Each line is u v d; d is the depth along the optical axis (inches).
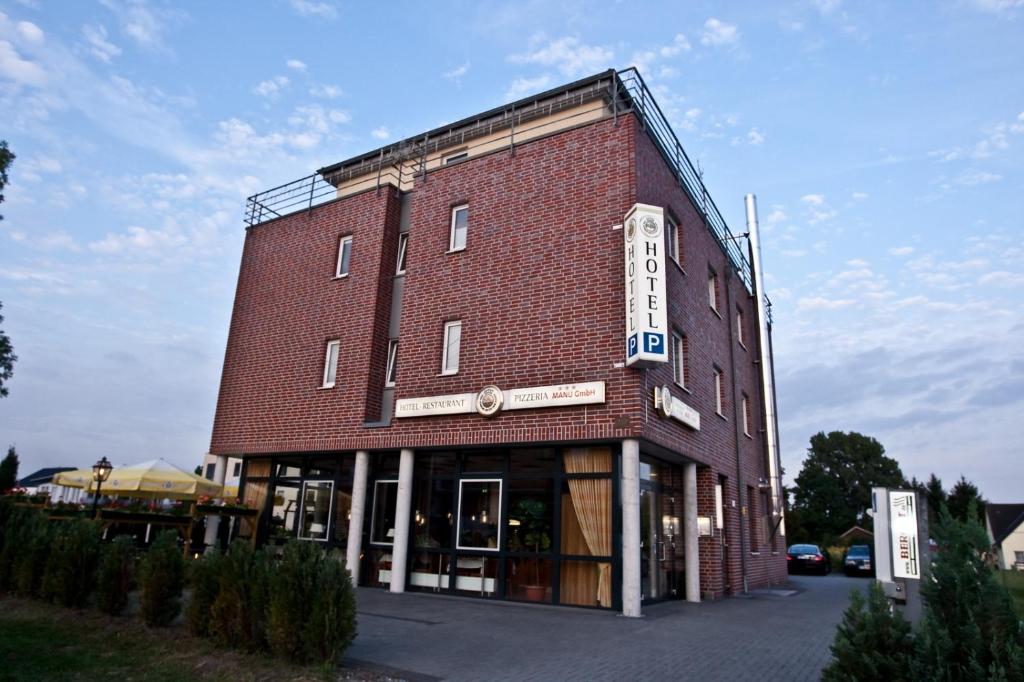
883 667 172.1
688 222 618.8
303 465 640.4
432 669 266.1
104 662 274.7
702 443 580.7
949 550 176.9
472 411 510.6
